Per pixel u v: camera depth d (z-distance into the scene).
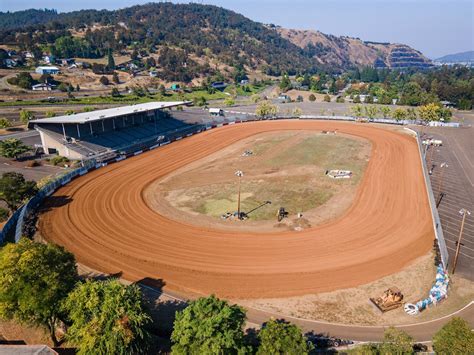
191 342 23.86
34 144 92.38
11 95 163.50
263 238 46.62
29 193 54.12
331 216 53.12
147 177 70.94
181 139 102.75
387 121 124.56
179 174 72.94
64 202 57.78
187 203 58.03
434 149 91.81
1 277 26.59
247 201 58.66
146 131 106.25
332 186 65.00
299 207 56.22
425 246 44.91
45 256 28.58
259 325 31.58
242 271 39.47
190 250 43.62
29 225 49.34
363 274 39.12
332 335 30.67
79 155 82.19
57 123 81.50
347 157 83.31
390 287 37.03
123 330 24.22
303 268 40.12
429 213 54.28
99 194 61.56
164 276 38.50
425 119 119.75
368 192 62.28
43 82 188.50
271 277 38.47
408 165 77.69
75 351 28.84
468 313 33.53
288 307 34.06
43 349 25.05
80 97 175.00
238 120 129.88
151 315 32.62
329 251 43.62
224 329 23.81
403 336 26.12
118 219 51.94
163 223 50.75
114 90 180.75
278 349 23.34
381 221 51.56
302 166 76.81
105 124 96.50
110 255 42.34
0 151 79.00
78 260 41.19
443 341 25.22
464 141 100.25
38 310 26.31
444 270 39.16
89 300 25.78
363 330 31.33
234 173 72.94
